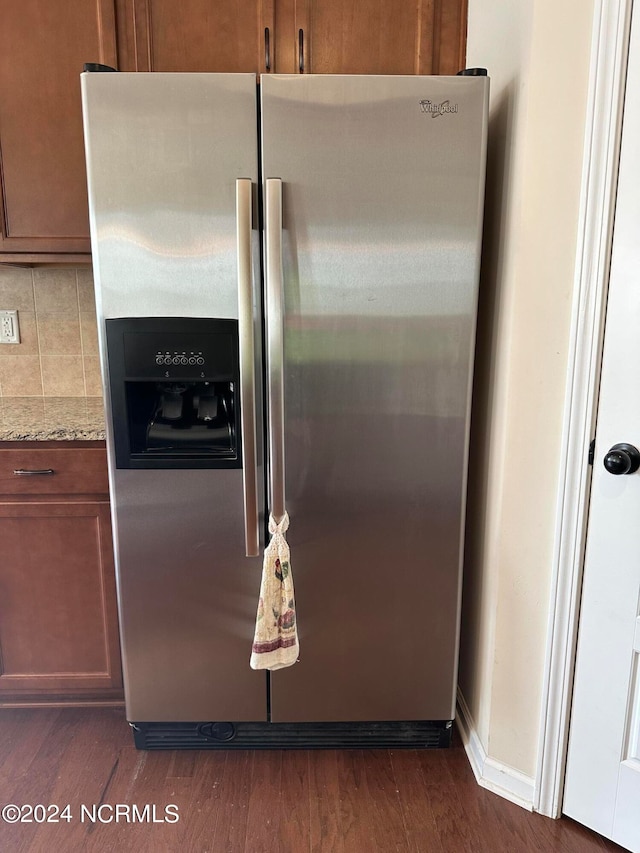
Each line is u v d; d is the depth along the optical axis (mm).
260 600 1411
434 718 1580
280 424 1344
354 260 1322
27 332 2045
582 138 1164
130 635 1514
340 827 1375
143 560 1471
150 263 1318
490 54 1450
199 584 1485
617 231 1147
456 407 1403
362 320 1350
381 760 1588
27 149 1643
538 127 1202
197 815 1401
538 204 1229
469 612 1678
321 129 1266
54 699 1762
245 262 1271
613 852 1318
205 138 1269
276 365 1314
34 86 1612
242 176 1286
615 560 1241
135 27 1597
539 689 1388
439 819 1402
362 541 1462
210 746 1608
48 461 1569
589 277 1186
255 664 1430
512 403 1322
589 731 1337
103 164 1277
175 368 1366
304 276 1323
